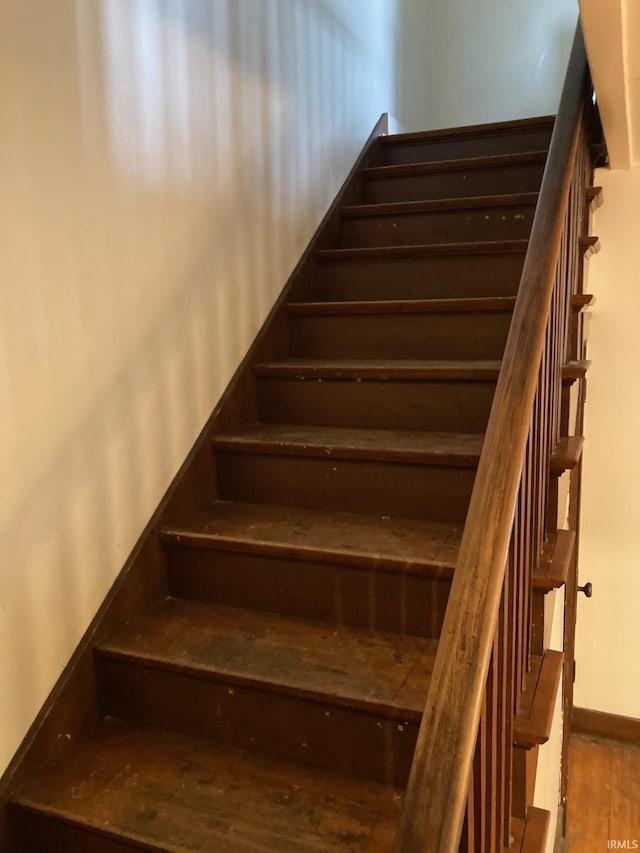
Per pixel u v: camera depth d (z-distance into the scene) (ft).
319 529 5.71
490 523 3.10
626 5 4.77
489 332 6.92
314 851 3.80
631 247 8.87
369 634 5.16
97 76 4.80
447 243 8.55
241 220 6.82
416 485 5.84
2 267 4.13
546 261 4.24
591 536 9.82
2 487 4.24
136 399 5.42
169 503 5.87
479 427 6.32
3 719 4.35
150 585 5.67
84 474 4.92
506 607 3.51
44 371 4.50
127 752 4.75
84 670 4.97
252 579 5.59
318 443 6.14
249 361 7.04
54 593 4.71
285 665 4.75
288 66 7.64
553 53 12.00
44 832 4.31
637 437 9.28
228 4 6.40
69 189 4.60
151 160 5.42
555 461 5.44
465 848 2.96
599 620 10.05
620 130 7.20
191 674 4.80
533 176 8.73
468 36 12.52
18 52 4.16
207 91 6.14
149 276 5.48
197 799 4.26
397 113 11.50
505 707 3.89
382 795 4.26
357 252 8.22
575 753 10.05
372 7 10.14
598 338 9.21
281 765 4.59
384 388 6.64
